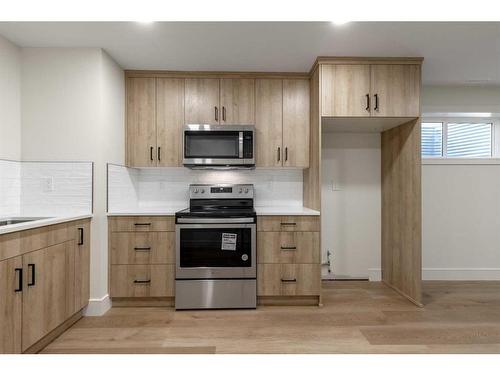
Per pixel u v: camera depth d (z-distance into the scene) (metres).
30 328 1.87
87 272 2.59
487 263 3.65
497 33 2.39
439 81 3.45
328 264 3.65
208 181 3.51
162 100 3.15
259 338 2.24
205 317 2.62
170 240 2.82
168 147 3.15
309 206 3.28
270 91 3.20
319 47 2.64
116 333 2.32
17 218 2.42
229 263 2.79
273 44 2.58
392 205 3.36
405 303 2.91
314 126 3.04
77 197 2.64
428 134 3.88
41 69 2.62
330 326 2.43
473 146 3.87
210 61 2.92
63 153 2.63
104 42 2.54
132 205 3.32
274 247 2.84
